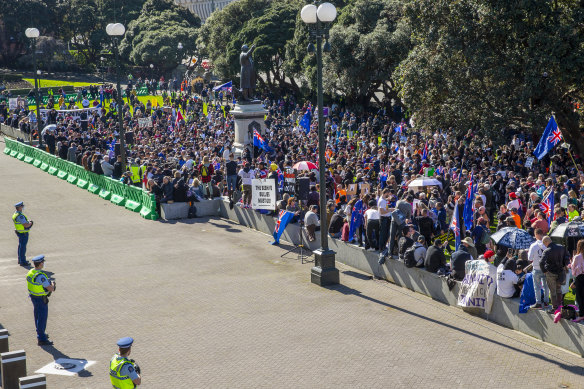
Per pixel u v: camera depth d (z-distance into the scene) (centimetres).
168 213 2944
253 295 1959
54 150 4522
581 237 1784
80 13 10931
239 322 1745
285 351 1552
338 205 2730
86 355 1544
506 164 3309
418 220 2164
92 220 2948
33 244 2556
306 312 1814
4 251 2455
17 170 4294
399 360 1491
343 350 1551
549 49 3133
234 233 2703
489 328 1688
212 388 1368
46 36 10488
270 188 2573
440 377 1402
